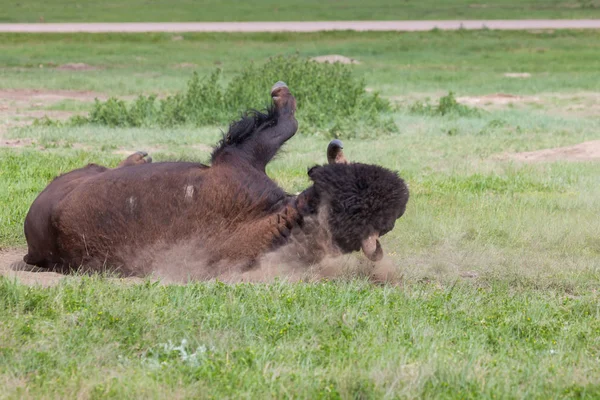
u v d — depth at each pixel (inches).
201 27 5516.7
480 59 4109.3
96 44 4618.6
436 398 472.7
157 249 731.4
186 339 556.4
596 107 2581.2
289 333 577.0
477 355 541.6
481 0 7445.9
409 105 2492.6
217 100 2139.5
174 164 762.8
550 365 530.9
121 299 626.8
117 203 740.7
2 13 6299.2
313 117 2011.6
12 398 459.2
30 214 796.6
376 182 686.5
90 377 490.9
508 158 1609.3
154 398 465.1
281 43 4722.0
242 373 496.7
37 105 2497.5
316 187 695.1
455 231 971.3
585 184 1314.0
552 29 5310.0
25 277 737.0
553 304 695.1
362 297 669.3
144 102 2130.9
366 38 4943.4
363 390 478.3
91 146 1724.9
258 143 777.6
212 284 677.3
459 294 706.2
